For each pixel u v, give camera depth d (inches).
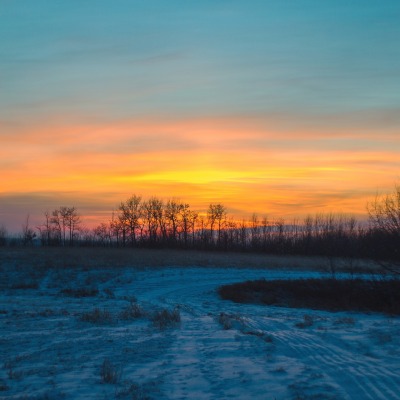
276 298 1154.7
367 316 791.1
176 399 256.2
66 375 313.4
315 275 1691.7
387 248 1144.2
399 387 256.4
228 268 1802.4
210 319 626.2
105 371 309.0
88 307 783.7
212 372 312.7
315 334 448.1
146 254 2192.4
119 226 3831.2
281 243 3321.9
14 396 266.2
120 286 1291.8
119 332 494.3
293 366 317.4
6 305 802.8
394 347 359.3
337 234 2532.0
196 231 3740.2
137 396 261.0
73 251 2256.4
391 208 1145.4
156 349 395.9
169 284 1362.0
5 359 366.6
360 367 302.5
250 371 309.3
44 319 604.7
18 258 1812.3
